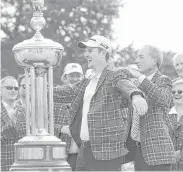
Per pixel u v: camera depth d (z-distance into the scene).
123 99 7.73
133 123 7.95
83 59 30.25
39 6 6.82
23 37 30.39
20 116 9.33
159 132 7.91
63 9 31.77
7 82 9.79
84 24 32.19
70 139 8.89
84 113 7.71
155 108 7.96
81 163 7.79
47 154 6.55
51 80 6.80
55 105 8.69
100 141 7.48
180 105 9.39
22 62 6.73
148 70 8.33
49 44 6.68
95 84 7.74
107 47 7.72
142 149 7.96
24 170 6.51
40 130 6.73
